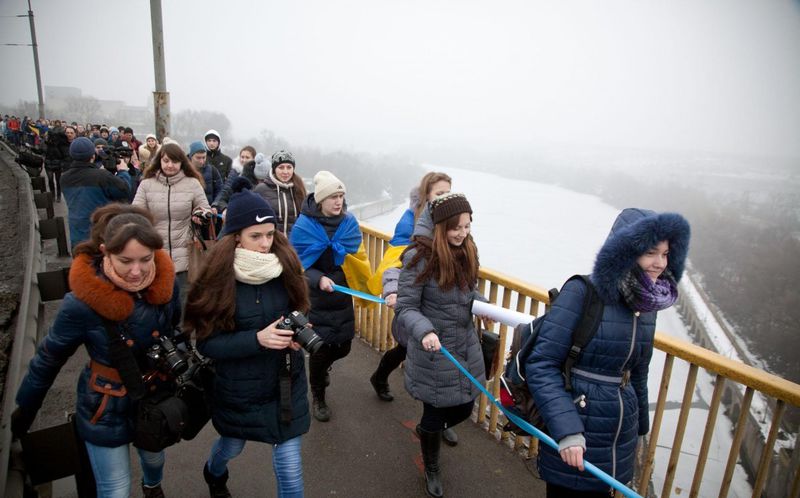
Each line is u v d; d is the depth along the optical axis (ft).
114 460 6.66
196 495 8.80
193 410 7.00
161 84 26.71
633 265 5.80
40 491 7.37
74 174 14.96
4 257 27.71
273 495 8.90
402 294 8.58
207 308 6.49
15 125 106.42
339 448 10.27
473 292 8.79
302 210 10.92
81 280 5.85
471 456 10.19
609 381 6.12
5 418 7.21
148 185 13.93
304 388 7.43
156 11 25.54
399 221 11.15
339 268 10.93
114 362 6.15
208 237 17.62
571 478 6.33
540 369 6.11
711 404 7.42
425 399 8.71
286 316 6.97
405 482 9.37
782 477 43.50
